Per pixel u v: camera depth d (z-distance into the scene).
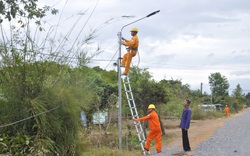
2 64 8.23
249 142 17.59
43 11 8.02
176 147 16.38
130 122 21.20
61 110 8.59
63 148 8.48
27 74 8.38
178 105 30.41
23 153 7.86
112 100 17.73
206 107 51.12
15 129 8.14
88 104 9.76
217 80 88.44
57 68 8.77
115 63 13.78
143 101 20.44
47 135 8.23
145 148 13.95
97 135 14.84
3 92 8.17
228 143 17.22
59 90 8.64
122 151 12.77
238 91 107.38
